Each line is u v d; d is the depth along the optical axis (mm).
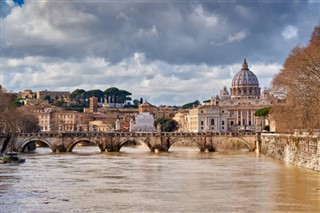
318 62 150375
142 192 109875
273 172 145125
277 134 199625
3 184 122938
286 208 91625
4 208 92750
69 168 162875
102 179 132625
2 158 189125
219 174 142500
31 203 97250
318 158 144625
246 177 134375
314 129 148250
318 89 149750
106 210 90688
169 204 95750
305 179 128250
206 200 99562
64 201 99312
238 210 90000
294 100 163500
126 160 198750
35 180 130500
